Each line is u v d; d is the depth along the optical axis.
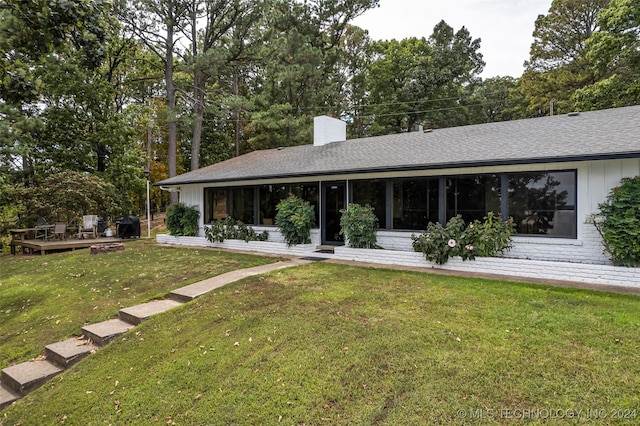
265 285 7.07
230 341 4.83
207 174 13.77
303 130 22.44
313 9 25.66
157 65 23.34
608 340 4.10
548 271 7.03
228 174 12.83
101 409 3.87
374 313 5.31
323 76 26.64
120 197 20.11
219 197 13.77
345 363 4.02
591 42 17.81
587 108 17.59
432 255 8.22
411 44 32.34
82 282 8.80
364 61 32.06
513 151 7.74
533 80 26.05
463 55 31.92
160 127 28.81
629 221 6.24
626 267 6.39
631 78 16.62
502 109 31.58
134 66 24.58
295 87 22.98
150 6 19.30
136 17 19.64
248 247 12.16
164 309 6.39
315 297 6.17
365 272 7.93
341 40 30.27
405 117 29.62
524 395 3.27
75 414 3.87
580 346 4.00
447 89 28.86
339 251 9.97
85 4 5.76
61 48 6.36
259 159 14.77
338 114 26.62
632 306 5.14
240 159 15.98
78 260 11.30
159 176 30.02
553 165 7.50
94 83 19.17
